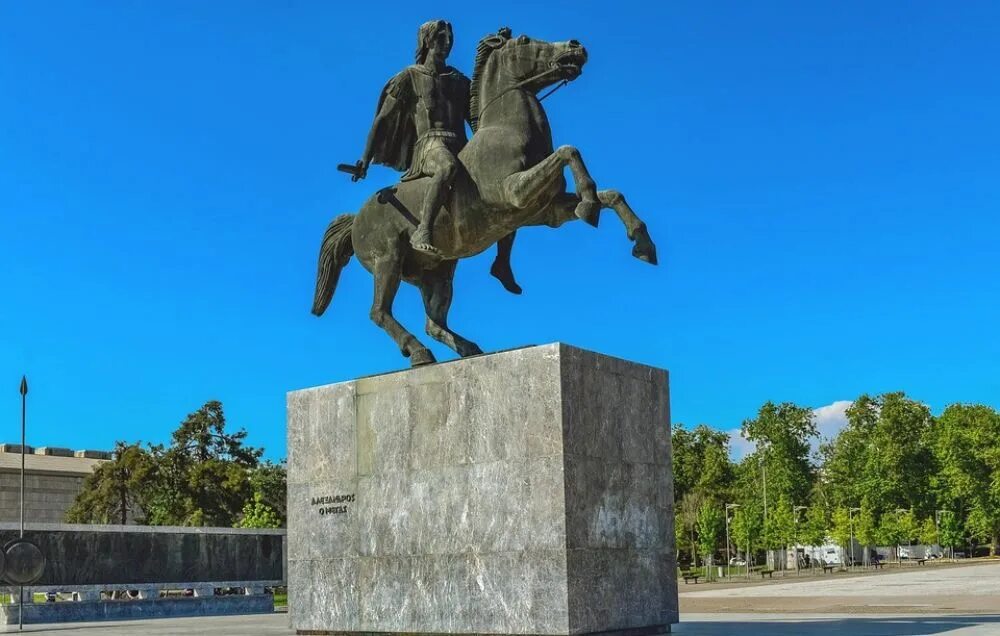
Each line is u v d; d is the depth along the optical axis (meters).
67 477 51.22
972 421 71.44
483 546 8.03
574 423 7.84
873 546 73.19
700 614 13.77
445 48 9.77
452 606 8.16
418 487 8.55
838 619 10.49
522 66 9.26
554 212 9.10
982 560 64.31
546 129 9.27
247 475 44.88
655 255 8.25
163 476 42.28
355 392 9.20
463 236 9.30
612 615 7.79
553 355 7.85
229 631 10.41
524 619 7.70
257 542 23.16
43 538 19.42
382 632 8.63
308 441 9.49
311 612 9.18
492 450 8.11
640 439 8.42
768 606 18.62
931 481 72.31
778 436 77.69
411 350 9.34
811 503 77.25
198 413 44.44
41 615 18.78
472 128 9.68
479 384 8.29
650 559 8.24
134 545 20.91
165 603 20.98
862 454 76.12
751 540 66.88
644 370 8.62
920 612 14.09
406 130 9.98
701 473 80.56
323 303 10.60
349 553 8.97
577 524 7.68
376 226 9.80
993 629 8.24
